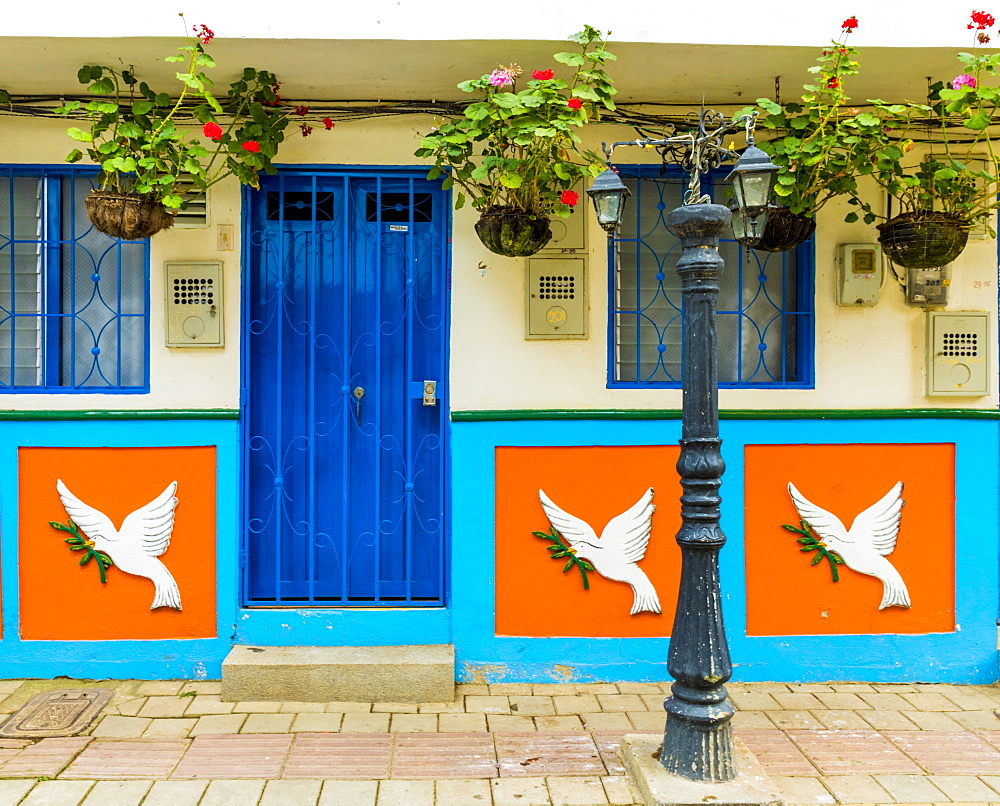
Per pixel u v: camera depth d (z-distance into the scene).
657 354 4.59
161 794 3.31
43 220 4.42
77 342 4.46
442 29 3.71
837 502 4.48
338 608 4.44
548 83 3.70
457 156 3.81
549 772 3.52
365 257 4.51
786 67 4.02
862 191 4.50
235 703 4.13
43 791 3.31
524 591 4.43
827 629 4.51
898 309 4.52
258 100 4.12
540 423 4.40
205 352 4.36
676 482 4.43
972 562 4.52
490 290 4.41
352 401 4.53
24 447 4.32
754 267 4.61
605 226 3.36
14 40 3.66
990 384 4.53
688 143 3.43
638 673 4.46
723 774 3.24
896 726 3.99
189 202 4.23
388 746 3.73
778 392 4.49
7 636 4.34
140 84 3.96
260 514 4.51
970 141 4.45
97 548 4.34
